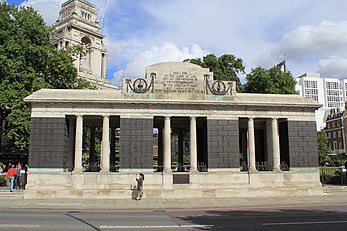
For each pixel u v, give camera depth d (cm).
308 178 3978
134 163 3744
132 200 3428
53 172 3647
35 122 3725
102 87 11819
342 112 14112
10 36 4847
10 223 2033
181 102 3841
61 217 2325
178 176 3803
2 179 4438
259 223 2053
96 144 8400
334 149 14425
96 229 1842
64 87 5516
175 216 2417
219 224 2023
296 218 2269
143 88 3888
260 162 4694
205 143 4006
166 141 3812
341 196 3766
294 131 4053
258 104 3956
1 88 4534
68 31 11906
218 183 3800
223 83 4025
